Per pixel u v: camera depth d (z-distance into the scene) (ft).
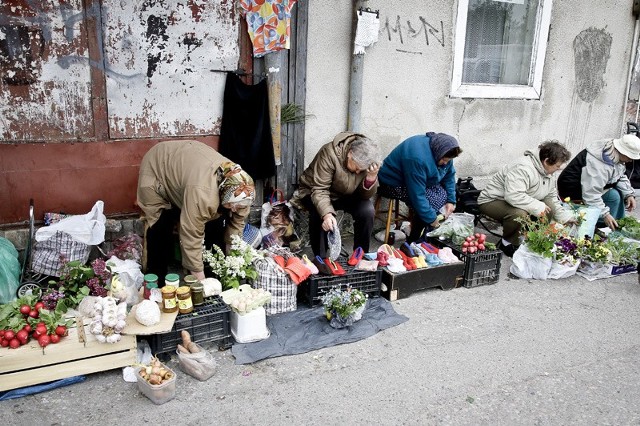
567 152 14.08
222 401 8.49
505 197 14.74
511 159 19.08
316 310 11.28
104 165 12.30
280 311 11.06
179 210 11.12
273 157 13.83
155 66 12.32
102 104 11.95
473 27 17.25
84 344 8.64
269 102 13.65
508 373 9.64
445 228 13.85
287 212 13.71
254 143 13.51
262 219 13.73
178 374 9.07
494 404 8.78
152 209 10.90
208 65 12.93
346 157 12.35
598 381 9.52
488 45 17.74
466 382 9.32
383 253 12.34
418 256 12.56
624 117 21.34
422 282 12.41
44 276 11.12
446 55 16.53
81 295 9.53
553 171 14.38
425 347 10.32
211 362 8.99
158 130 12.75
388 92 15.85
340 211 15.79
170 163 10.55
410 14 15.51
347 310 10.40
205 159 10.17
